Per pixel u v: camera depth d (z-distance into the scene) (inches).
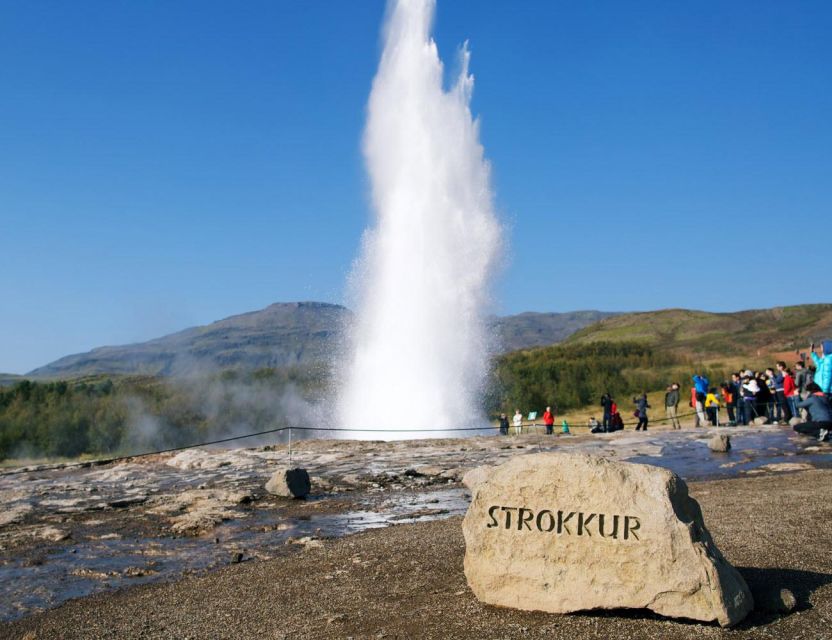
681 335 7180.1
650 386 3316.9
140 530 530.6
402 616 302.5
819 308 6589.6
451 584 340.5
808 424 911.0
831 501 482.6
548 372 3376.0
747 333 5826.8
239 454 955.3
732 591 272.4
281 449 1013.8
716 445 876.6
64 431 2324.1
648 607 276.5
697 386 1304.1
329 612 317.4
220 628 310.8
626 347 4539.9
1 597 381.4
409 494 663.1
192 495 649.6
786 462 751.1
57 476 824.9
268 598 347.9
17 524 559.2
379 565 389.4
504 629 277.6
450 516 552.7
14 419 2337.6
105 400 2596.0
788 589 297.1
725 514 457.7
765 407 1282.0
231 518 566.9
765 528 412.8
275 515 575.8
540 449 948.6
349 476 759.7
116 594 379.2
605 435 1115.9
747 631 266.5
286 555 446.0
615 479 288.4
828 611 281.9
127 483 751.7
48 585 400.5
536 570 294.0
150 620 330.3
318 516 569.0
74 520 567.5
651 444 962.7
